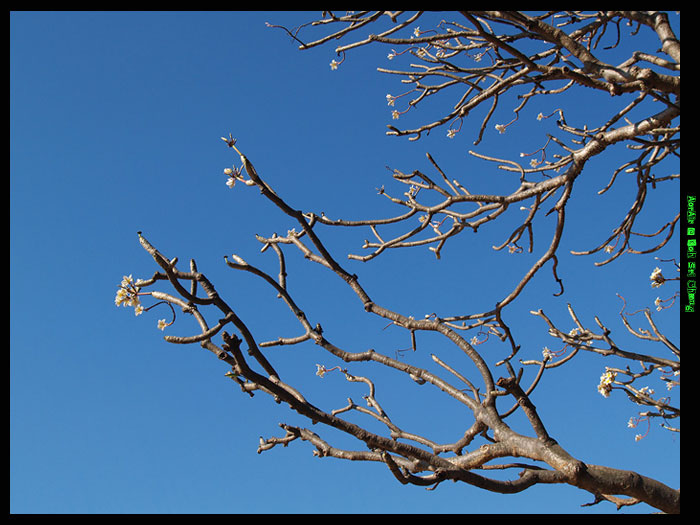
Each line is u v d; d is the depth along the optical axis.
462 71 4.03
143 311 2.78
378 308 3.68
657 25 3.54
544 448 2.80
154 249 2.59
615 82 3.28
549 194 3.89
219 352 2.64
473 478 2.54
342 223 3.94
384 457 2.50
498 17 3.46
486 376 3.24
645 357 4.28
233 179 3.33
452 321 4.00
